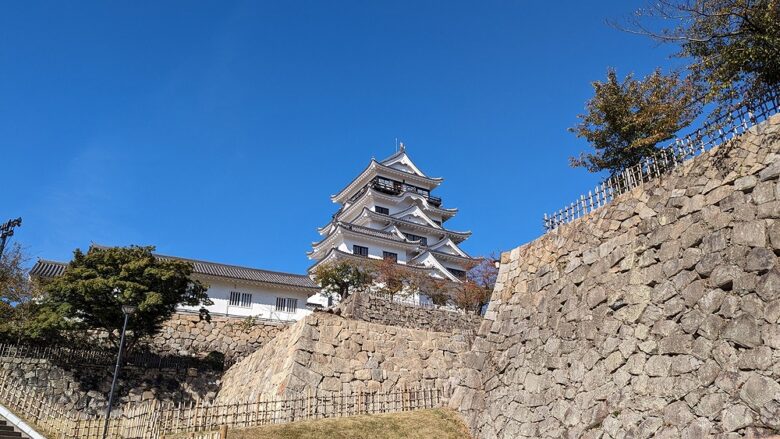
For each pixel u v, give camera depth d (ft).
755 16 34.91
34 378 60.23
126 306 55.31
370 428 46.11
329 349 59.11
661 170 40.50
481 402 48.65
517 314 49.14
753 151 33.68
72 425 42.88
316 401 51.80
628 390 35.42
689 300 33.86
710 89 38.32
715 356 31.14
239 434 41.57
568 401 39.75
